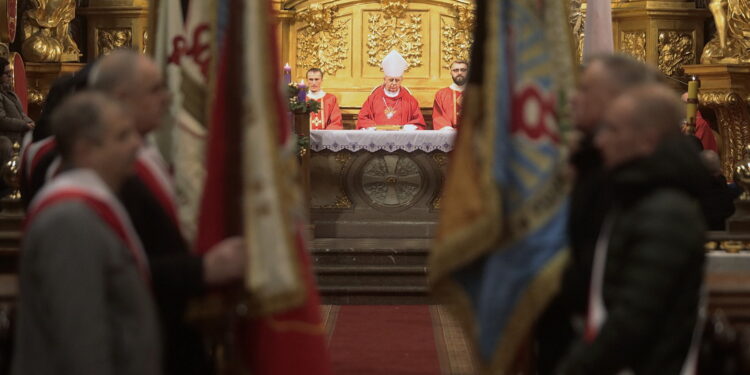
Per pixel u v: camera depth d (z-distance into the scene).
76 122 3.52
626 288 3.36
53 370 3.39
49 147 4.91
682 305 3.44
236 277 3.73
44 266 3.36
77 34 14.58
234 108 3.90
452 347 7.70
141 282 3.54
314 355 3.88
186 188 4.20
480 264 3.92
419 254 10.36
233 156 3.90
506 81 3.78
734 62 13.23
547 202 3.80
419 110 13.73
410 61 14.73
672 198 3.42
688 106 8.36
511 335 3.78
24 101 13.01
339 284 10.05
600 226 3.79
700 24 14.20
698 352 4.39
